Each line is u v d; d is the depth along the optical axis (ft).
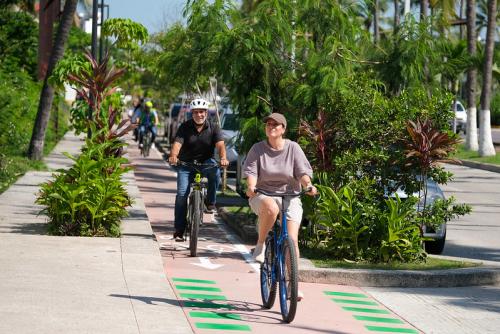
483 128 296.92
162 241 100.42
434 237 103.55
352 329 64.49
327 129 95.09
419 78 109.70
